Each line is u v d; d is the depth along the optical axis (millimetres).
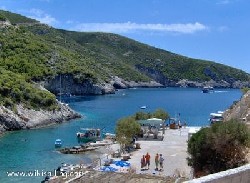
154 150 65000
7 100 110812
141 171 48562
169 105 192875
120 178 41656
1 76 122438
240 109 73250
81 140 88062
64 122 120562
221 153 37125
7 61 177625
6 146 80938
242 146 36969
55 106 123188
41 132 101250
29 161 66062
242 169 16281
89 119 128875
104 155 65688
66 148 75625
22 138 91500
